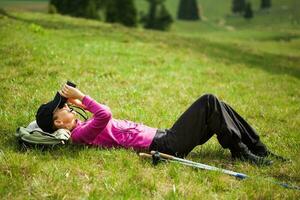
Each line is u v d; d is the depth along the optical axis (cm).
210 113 891
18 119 1071
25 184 745
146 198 736
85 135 898
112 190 752
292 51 7050
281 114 1452
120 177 800
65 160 845
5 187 730
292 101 1747
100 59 2012
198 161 917
